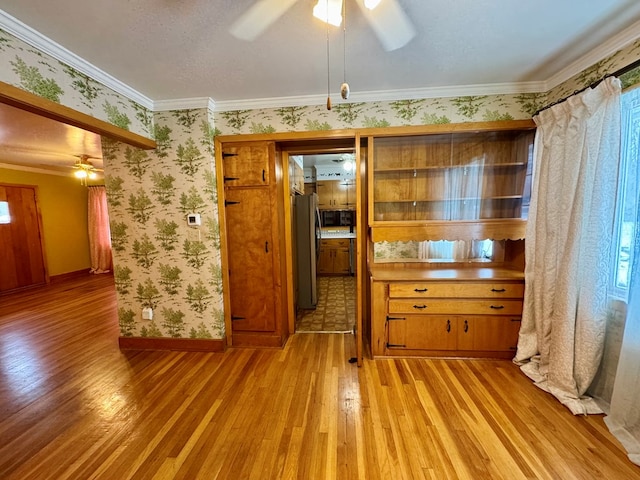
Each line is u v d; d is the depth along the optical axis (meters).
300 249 3.91
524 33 1.68
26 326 3.46
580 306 1.83
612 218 1.69
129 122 2.31
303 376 2.29
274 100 2.54
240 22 1.52
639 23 1.60
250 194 2.69
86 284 5.66
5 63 1.46
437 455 1.52
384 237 2.58
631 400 1.57
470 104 2.43
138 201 2.70
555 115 2.02
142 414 1.88
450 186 2.71
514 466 1.44
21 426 1.79
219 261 2.72
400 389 2.08
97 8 1.39
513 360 2.39
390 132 2.47
